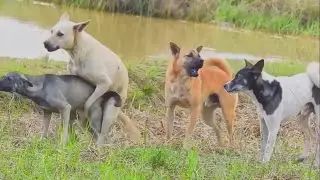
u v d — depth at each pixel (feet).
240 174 37.35
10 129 41.86
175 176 36.73
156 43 69.15
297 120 45.78
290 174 38.17
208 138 46.88
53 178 34.37
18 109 45.91
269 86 41.47
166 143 43.32
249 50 72.08
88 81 42.55
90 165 36.58
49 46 41.86
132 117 48.44
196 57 43.57
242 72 41.47
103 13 79.36
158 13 81.10
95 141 42.91
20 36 63.00
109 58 42.91
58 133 41.57
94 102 42.45
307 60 71.67
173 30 76.89
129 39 69.62
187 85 43.73
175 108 49.73
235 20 84.02
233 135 46.55
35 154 37.14
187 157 38.88
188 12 82.43
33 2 79.56
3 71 51.01
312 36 84.23
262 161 40.19
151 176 36.22
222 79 45.27
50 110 41.57
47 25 69.05
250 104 53.52
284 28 84.23
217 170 37.63
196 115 44.24
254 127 49.24
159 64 57.52
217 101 45.65
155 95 51.47
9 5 76.64
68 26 41.93
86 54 42.32
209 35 77.10
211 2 84.07
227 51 69.82
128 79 48.73
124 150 39.29
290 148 44.98
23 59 54.85
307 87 42.06
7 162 35.83
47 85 41.27
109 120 42.65
